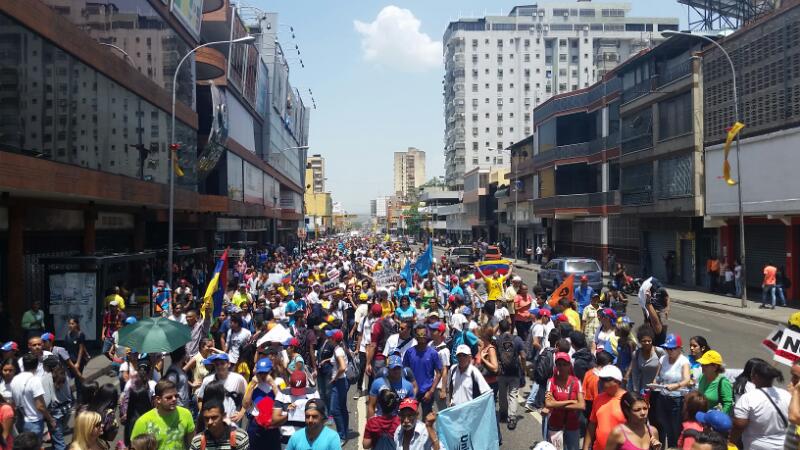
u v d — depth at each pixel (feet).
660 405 23.32
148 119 72.64
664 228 116.06
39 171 47.88
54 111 51.26
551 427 22.94
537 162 178.60
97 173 58.18
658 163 113.80
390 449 20.42
